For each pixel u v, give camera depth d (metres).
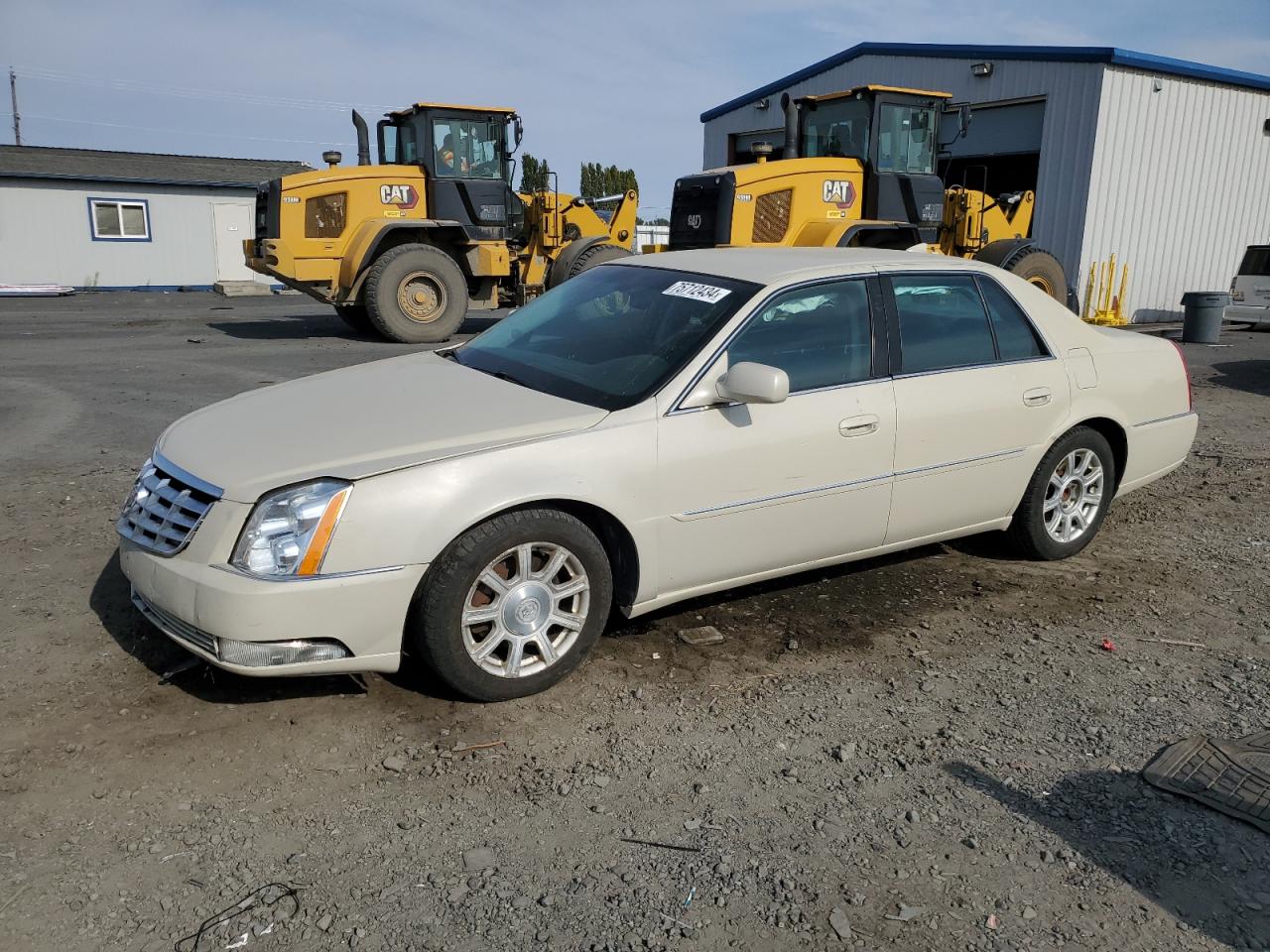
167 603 3.29
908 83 20.95
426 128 14.20
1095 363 5.10
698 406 3.84
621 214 16.23
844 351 4.27
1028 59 18.53
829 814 3.01
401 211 14.52
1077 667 4.03
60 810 2.90
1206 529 5.86
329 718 3.46
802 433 4.05
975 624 4.44
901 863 2.80
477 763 3.23
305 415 3.79
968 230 13.37
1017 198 14.24
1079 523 5.23
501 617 3.52
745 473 3.93
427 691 3.67
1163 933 2.55
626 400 3.81
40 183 25.36
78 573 4.67
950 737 3.47
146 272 27.16
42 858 2.70
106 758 3.17
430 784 3.10
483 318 20.14
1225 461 7.50
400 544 3.26
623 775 3.19
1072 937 2.53
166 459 3.61
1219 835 2.94
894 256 4.68
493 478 3.41
